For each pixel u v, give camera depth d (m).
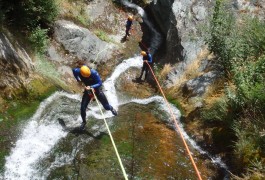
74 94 8.52
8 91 7.04
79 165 5.97
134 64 11.28
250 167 5.49
